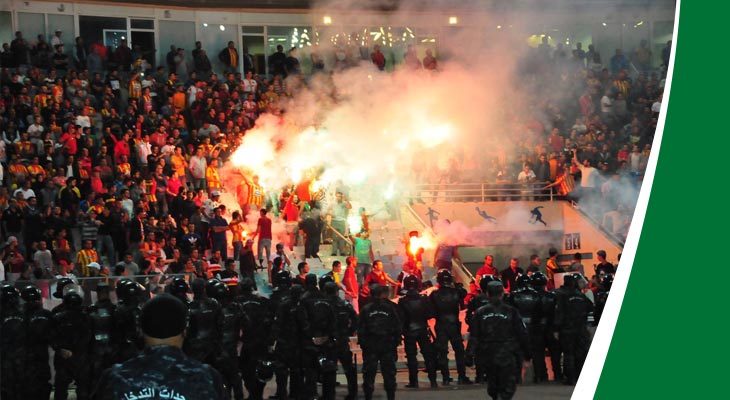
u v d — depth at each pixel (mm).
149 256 20891
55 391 14055
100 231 22359
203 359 13984
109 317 13961
